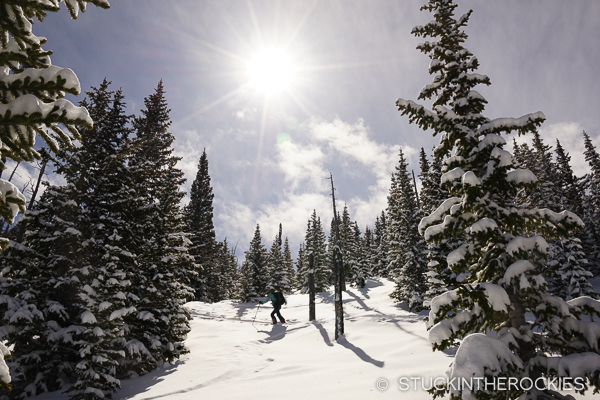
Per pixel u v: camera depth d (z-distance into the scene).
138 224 11.39
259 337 14.22
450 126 6.16
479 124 6.21
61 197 9.95
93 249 9.89
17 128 2.22
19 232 10.70
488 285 4.57
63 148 10.05
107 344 8.62
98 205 10.36
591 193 35.06
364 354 9.17
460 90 6.46
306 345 11.89
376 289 30.30
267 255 42.19
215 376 8.62
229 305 26.80
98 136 10.88
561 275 21.31
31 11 2.46
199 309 23.12
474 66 6.51
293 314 21.39
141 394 7.72
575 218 4.80
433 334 4.52
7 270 8.70
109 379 7.77
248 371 9.10
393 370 7.10
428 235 5.78
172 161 20.56
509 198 5.76
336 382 6.77
